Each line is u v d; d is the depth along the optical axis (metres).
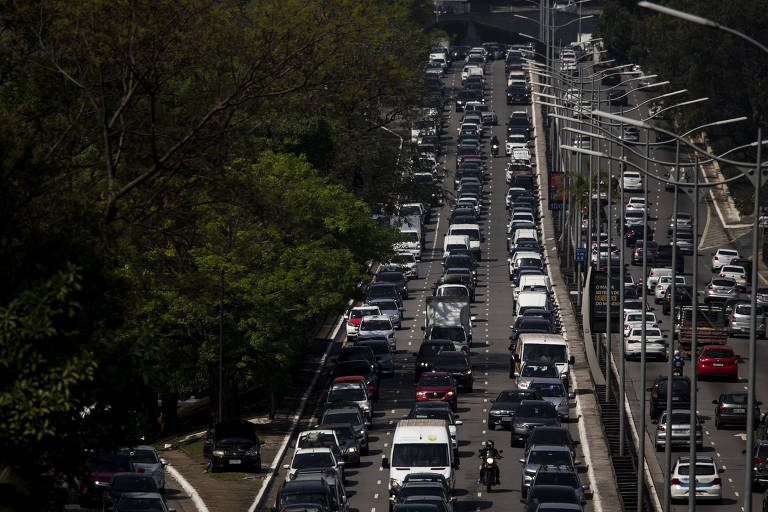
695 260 136.12
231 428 168.12
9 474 70.44
